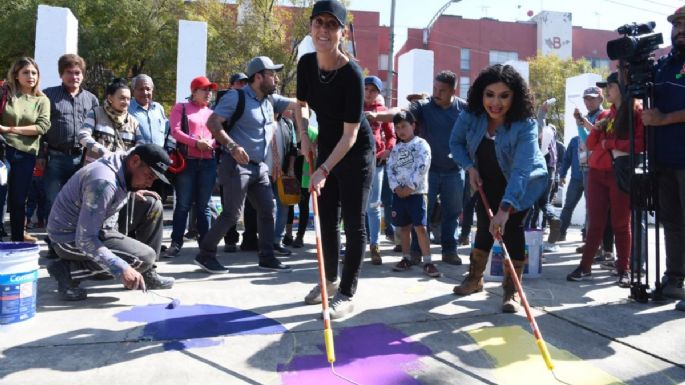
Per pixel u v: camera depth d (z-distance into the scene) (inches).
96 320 113.0
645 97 134.7
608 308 131.3
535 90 1164.5
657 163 138.3
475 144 130.6
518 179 118.6
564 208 262.2
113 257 118.6
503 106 121.0
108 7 600.1
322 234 131.0
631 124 137.5
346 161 122.8
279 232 204.7
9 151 180.5
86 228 117.1
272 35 781.3
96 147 161.2
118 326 109.6
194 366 90.7
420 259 186.9
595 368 94.7
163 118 196.7
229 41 740.0
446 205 187.9
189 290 140.1
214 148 197.3
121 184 120.3
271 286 146.9
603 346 105.3
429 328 113.8
